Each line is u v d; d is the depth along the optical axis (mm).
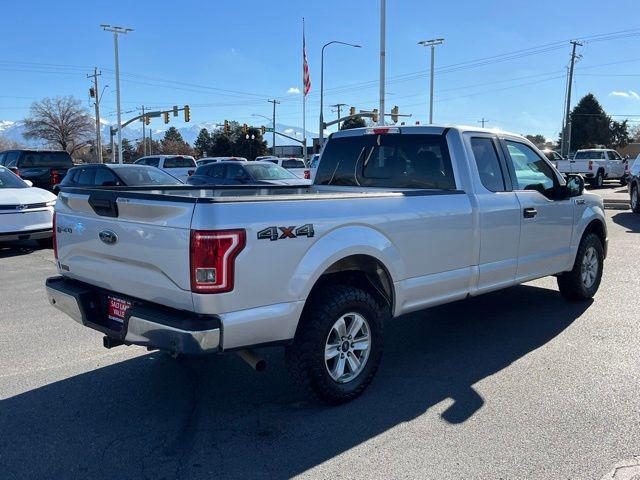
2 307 6957
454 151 5254
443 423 3930
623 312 6570
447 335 5867
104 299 4281
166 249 3576
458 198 5020
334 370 4176
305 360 3961
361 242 4145
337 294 4098
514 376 4742
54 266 9609
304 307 4031
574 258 6625
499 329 6023
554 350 5348
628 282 8062
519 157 5918
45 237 10719
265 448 3627
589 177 31109
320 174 6457
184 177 24000
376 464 3420
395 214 4430
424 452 3551
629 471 3328
